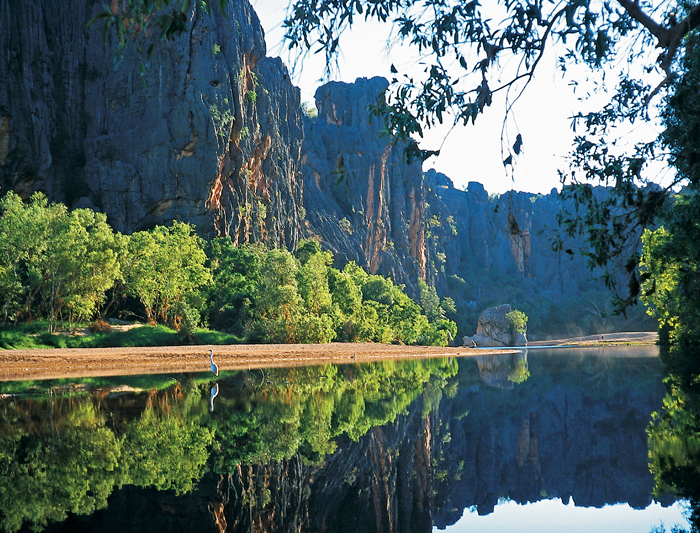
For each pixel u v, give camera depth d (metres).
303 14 6.92
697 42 8.16
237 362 49.47
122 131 80.44
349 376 36.41
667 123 9.53
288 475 11.82
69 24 82.00
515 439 17.05
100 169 78.81
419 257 151.38
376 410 20.92
